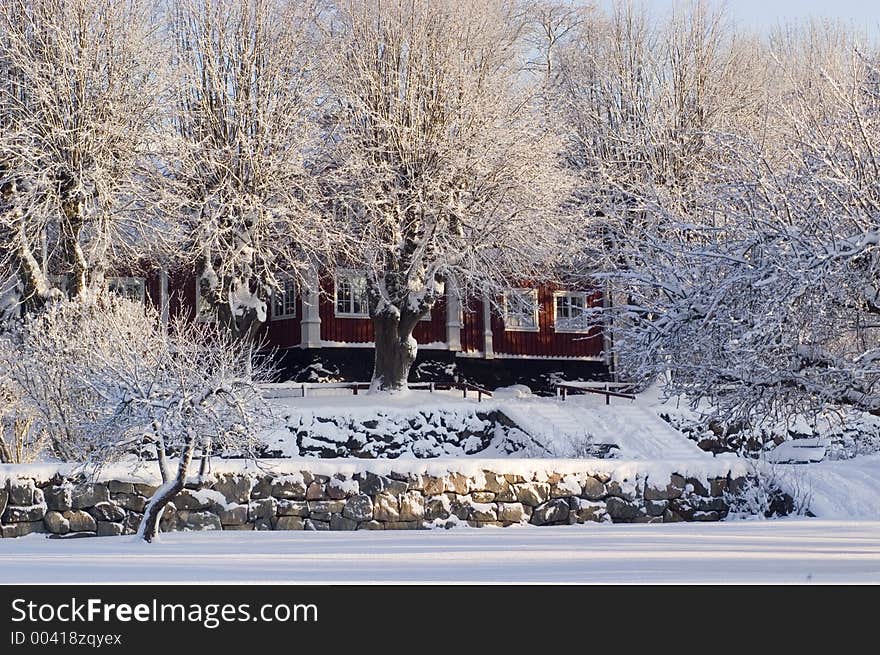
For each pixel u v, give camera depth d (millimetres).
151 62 33156
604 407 34844
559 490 24469
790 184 16438
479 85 37219
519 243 36438
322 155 36562
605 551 17297
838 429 33062
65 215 30734
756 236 15789
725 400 16703
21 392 23969
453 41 36906
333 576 14273
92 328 23734
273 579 14023
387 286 35844
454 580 13836
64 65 31125
